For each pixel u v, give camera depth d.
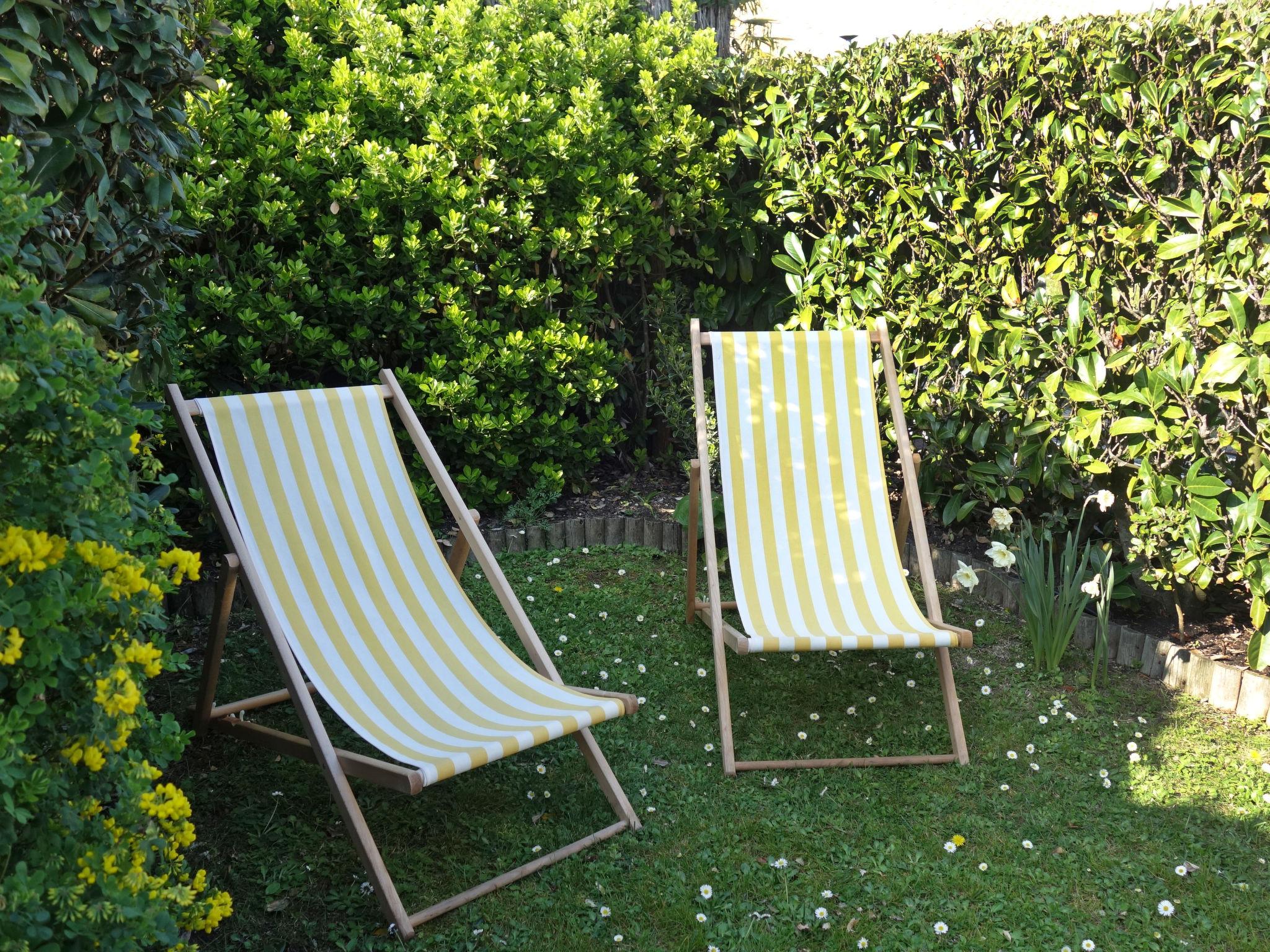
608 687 3.59
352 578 3.00
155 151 2.55
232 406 2.97
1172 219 3.76
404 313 4.52
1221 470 3.63
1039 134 4.11
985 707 3.48
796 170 4.91
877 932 2.39
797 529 3.57
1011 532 4.25
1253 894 2.54
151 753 1.87
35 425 1.52
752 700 3.54
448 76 4.66
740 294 5.52
